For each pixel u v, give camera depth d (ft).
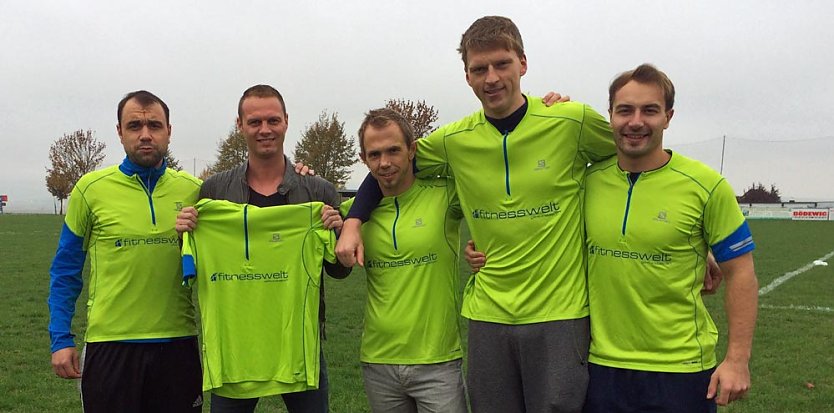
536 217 10.96
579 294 10.92
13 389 19.36
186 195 12.23
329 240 11.53
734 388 10.00
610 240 10.57
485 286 11.30
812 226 114.11
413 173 12.17
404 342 11.50
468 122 11.87
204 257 11.51
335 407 18.01
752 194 198.39
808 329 27.09
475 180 11.41
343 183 127.03
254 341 11.63
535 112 11.30
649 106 10.07
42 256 55.42
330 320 29.78
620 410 10.49
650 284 10.30
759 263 52.54
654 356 10.29
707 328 10.60
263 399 18.95
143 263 11.53
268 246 11.64
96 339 11.44
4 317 29.60
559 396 10.58
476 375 11.32
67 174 182.80
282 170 12.26
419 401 11.62
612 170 11.00
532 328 10.79
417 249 11.60
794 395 18.61
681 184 10.30
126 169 11.80
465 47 11.25
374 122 11.44
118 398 11.43
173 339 11.76
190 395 11.98
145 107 11.51
